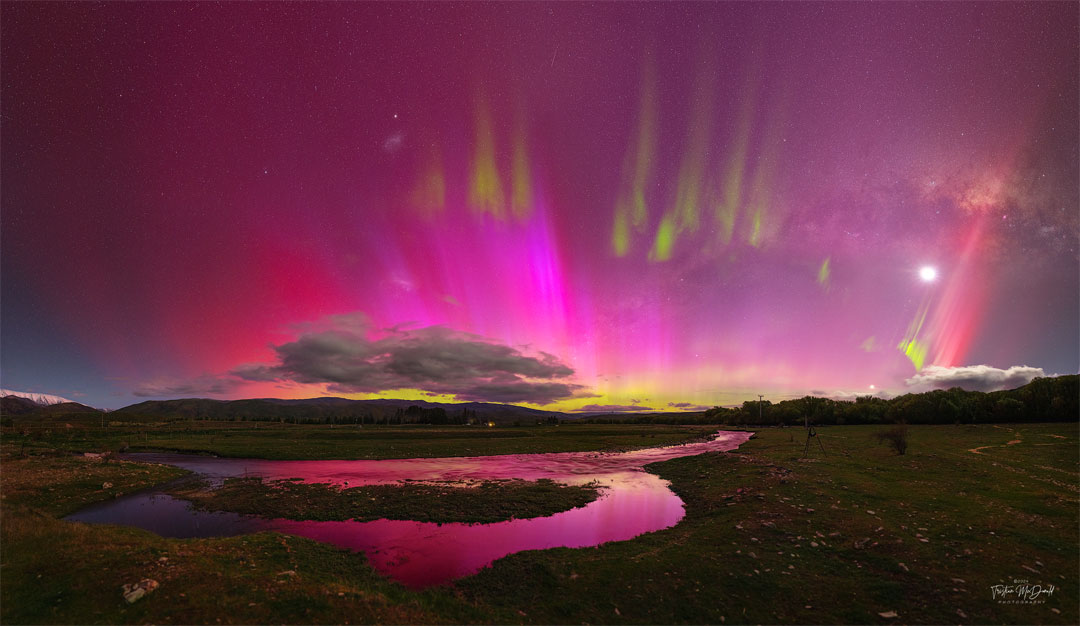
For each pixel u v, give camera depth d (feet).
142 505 103.86
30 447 238.48
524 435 369.50
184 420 629.92
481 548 69.77
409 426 598.75
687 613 42.83
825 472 108.47
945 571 48.47
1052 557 51.49
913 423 316.40
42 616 35.68
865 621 40.16
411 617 40.75
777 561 53.62
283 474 153.58
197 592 40.27
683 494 107.65
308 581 48.39
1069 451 144.56
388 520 87.66
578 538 74.23
